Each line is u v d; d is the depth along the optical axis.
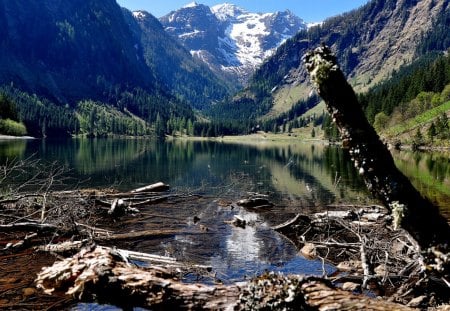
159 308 6.20
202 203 20.77
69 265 7.04
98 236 12.62
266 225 15.78
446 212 18.34
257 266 10.46
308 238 13.77
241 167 43.62
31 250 10.64
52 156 51.44
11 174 29.88
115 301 6.51
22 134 125.38
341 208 19.89
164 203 20.50
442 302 7.10
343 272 9.95
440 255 3.75
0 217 13.88
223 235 13.94
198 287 6.12
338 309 5.24
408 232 3.92
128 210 17.16
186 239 13.23
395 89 140.75
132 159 52.03
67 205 14.24
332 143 128.75
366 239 10.66
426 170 40.66
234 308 5.38
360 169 3.92
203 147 100.19
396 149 90.31
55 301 6.94
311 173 38.03
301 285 5.53
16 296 7.30
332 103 3.86
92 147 82.25
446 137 92.00
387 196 3.85
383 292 8.32
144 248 11.92
